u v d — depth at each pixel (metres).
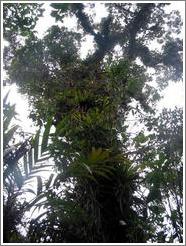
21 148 4.08
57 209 3.94
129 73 8.46
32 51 9.31
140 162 5.83
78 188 4.74
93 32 10.95
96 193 4.77
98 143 5.17
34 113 7.02
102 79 7.08
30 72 8.84
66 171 3.97
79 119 5.52
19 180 3.84
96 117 5.40
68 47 9.77
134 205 5.00
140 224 4.85
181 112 7.02
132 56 11.34
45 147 3.95
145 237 4.82
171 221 5.46
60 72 7.57
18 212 3.73
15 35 9.82
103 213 4.79
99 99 6.22
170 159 6.01
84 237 4.34
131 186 4.95
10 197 3.76
